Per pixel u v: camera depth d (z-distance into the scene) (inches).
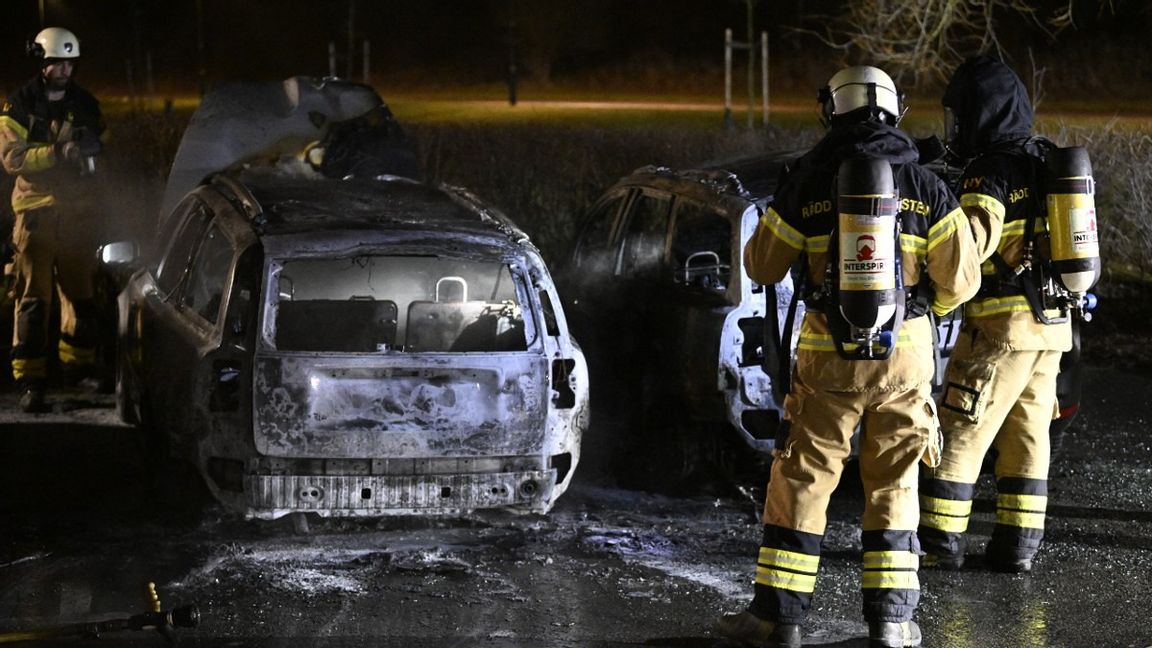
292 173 357.1
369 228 252.7
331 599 221.3
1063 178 227.8
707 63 2030.0
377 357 240.1
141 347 283.1
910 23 558.6
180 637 203.2
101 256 316.5
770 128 713.6
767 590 198.2
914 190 195.3
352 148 360.8
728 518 272.1
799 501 197.8
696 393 273.7
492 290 304.0
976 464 238.7
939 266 195.8
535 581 232.4
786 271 201.6
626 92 1968.5
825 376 195.6
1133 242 526.9
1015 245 231.3
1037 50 1434.5
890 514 197.0
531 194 564.7
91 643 199.6
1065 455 320.5
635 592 227.8
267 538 252.5
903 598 196.1
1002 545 239.9
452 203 290.0
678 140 675.4
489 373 243.9
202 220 283.3
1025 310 232.4
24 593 221.3
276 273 242.5
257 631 206.5
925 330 197.9
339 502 239.1
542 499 247.6
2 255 442.9
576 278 336.5
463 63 2215.8
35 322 344.5
